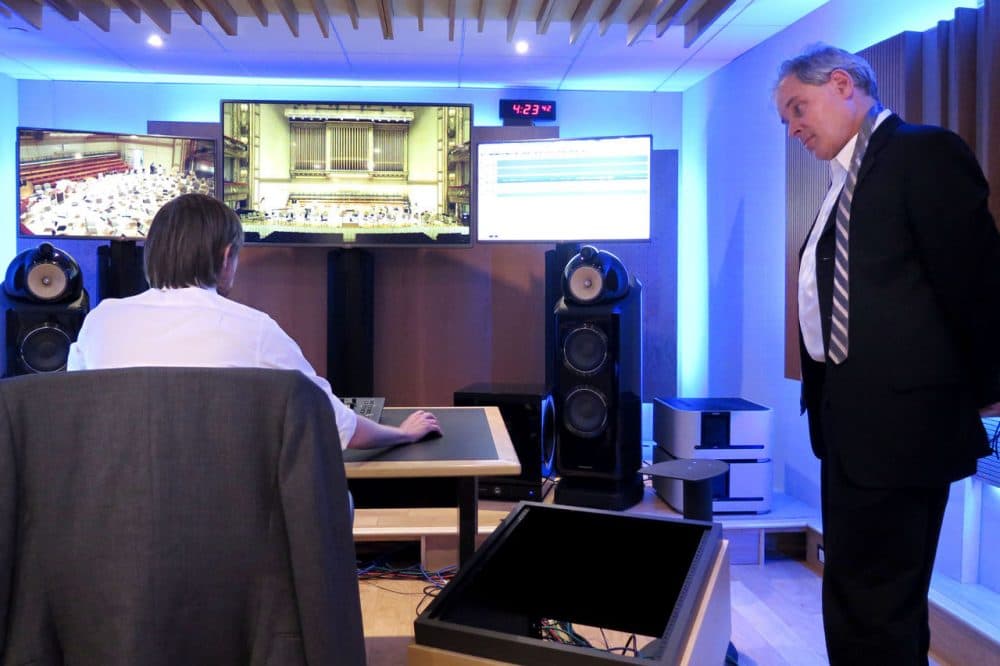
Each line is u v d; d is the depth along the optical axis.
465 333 4.25
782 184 3.47
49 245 3.22
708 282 4.31
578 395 3.00
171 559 0.89
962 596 2.23
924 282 1.36
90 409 0.88
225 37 3.63
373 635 2.26
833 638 1.46
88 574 0.89
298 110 3.68
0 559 0.86
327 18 3.29
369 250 3.96
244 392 0.92
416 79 4.40
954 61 2.37
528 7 3.21
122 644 0.87
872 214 1.39
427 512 2.95
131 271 3.61
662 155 4.48
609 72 4.26
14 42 3.70
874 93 1.52
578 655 0.90
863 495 1.39
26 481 0.88
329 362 3.88
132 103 4.46
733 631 2.33
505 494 3.09
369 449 1.50
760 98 3.70
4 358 3.28
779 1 3.14
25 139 3.50
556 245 3.57
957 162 1.32
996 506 2.27
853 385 1.40
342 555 0.98
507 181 3.62
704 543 1.24
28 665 0.88
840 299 1.42
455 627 0.98
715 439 2.99
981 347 1.32
